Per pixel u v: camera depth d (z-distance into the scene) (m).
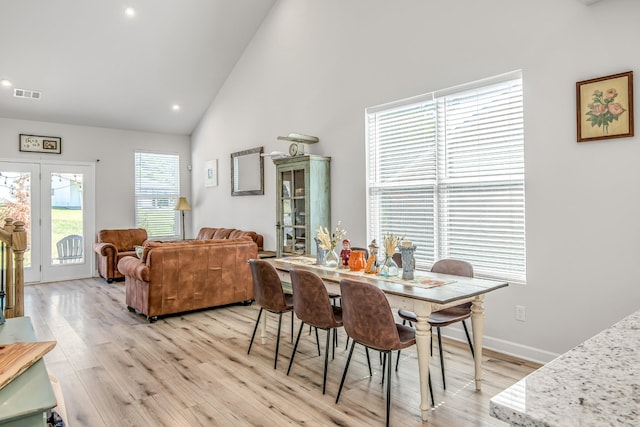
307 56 5.20
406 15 4.00
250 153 6.30
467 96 3.60
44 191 6.75
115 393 2.65
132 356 3.30
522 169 3.26
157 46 5.85
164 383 2.79
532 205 3.13
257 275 3.16
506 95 3.34
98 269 7.05
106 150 7.38
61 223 6.91
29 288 6.18
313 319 2.71
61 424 1.61
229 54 6.41
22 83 5.84
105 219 7.36
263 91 6.03
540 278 3.09
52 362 3.18
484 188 3.50
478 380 2.63
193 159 8.26
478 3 3.43
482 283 2.57
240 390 2.68
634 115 2.64
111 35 5.48
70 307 4.98
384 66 4.23
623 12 2.68
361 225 4.49
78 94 6.37
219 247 4.72
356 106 4.54
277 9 5.72
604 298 2.78
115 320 4.38
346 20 4.64
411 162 4.07
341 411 2.39
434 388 2.67
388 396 2.20
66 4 4.94
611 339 0.99
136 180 7.73
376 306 2.21
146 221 7.84
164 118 7.56
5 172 6.43
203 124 7.77
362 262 3.08
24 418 0.94
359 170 4.51
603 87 2.75
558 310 3.00
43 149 6.73
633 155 2.65
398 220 4.20
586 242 2.86
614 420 0.61
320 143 5.01
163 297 4.33
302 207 4.85
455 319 2.70
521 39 3.17
